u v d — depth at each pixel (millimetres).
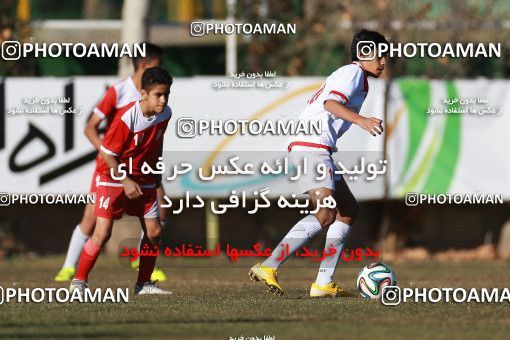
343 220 32938
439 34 65438
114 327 24312
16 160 55344
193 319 25953
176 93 55312
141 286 34375
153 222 33188
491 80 57625
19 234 61125
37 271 49062
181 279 43875
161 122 31891
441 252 62312
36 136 55375
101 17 115750
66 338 22312
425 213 63062
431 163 57188
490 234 63344
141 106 31422
